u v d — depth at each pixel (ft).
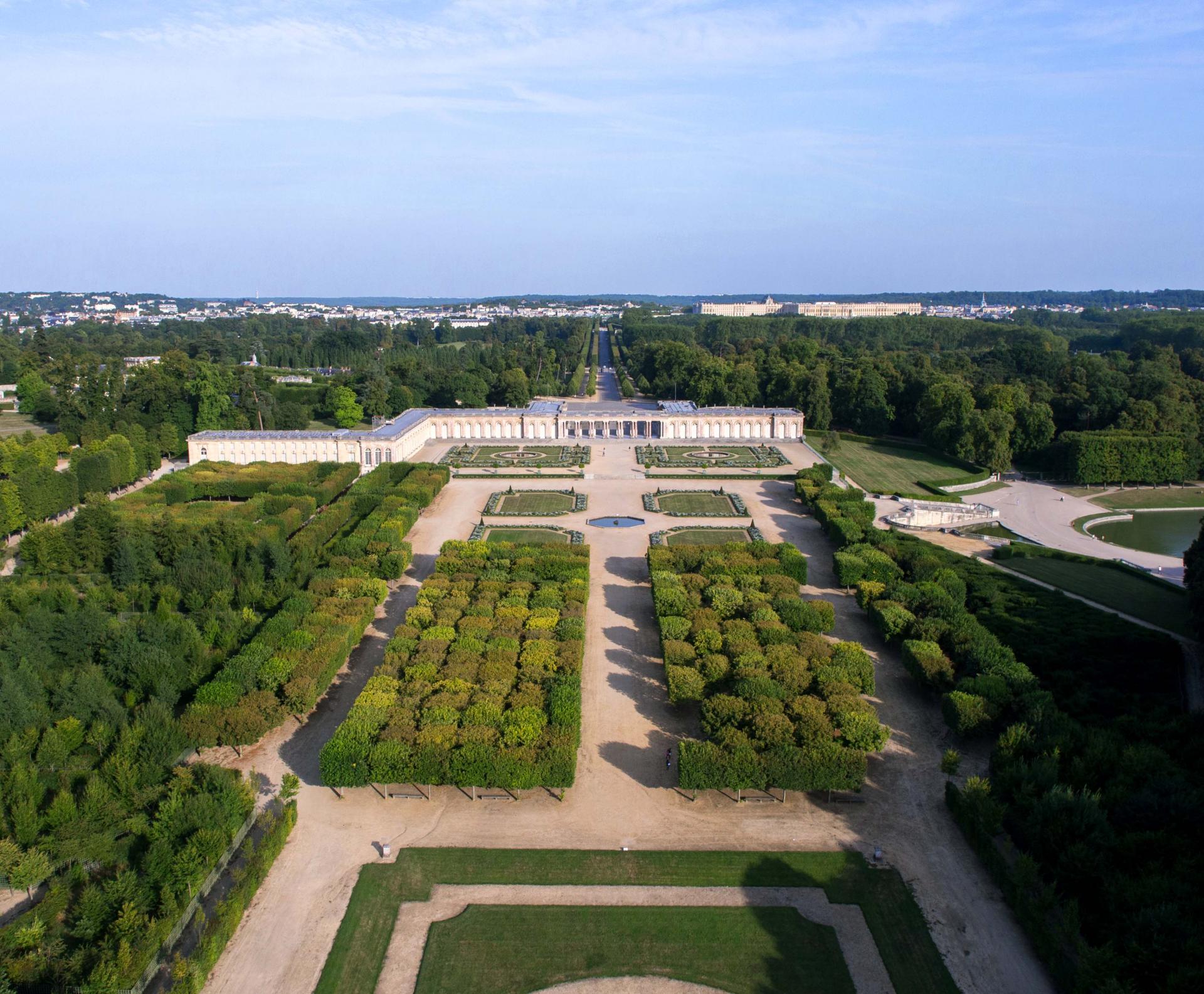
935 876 332.60
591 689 479.82
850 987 280.31
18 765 360.28
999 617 548.72
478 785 369.91
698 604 556.10
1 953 271.49
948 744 427.33
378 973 285.23
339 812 371.35
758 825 364.79
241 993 276.41
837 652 474.90
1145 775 359.66
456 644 474.08
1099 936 289.53
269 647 478.18
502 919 308.40
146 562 634.02
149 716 398.42
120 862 326.65
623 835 356.79
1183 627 564.30
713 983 281.54
